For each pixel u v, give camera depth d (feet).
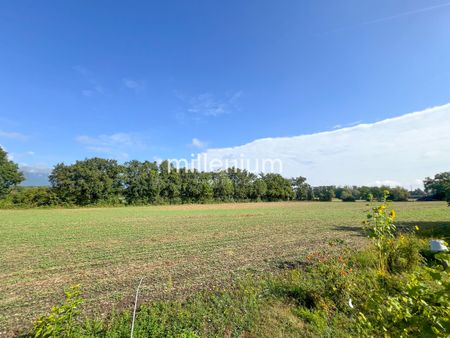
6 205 164.96
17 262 37.96
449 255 6.17
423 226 63.16
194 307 19.65
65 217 111.24
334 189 330.13
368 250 31.89
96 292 24.59
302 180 317.22
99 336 15.44
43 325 13.38
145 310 18.97
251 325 16.92
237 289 23.59
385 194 18.13
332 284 19.93
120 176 204.95
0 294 24.97
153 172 215.72
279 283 24.03
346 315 17.03
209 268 32.12
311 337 15.30
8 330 17.53
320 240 49.85
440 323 5.87
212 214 126.62
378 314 8.80
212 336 15.69
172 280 27.63
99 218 106.52
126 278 29.22
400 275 21.35
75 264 36.40
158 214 127.24
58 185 185.06
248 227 75.05
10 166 175.11
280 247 44.27
